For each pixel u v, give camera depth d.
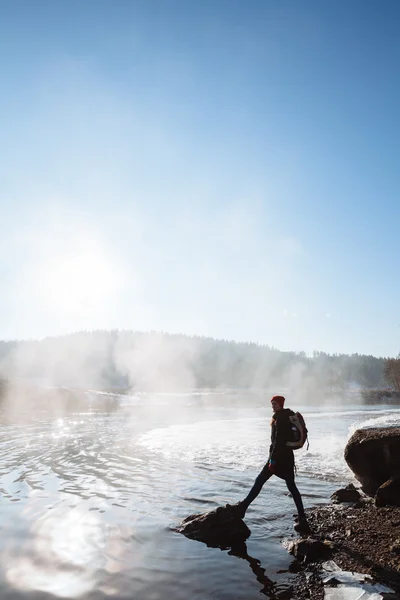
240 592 3.69
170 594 3.62
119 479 8.09
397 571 4.10
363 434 7.96
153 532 5.20
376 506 6.44
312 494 7.24
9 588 3.63
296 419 5.68
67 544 4.71
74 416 24.44
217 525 5.28
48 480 7.88
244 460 10.35
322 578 3.98
